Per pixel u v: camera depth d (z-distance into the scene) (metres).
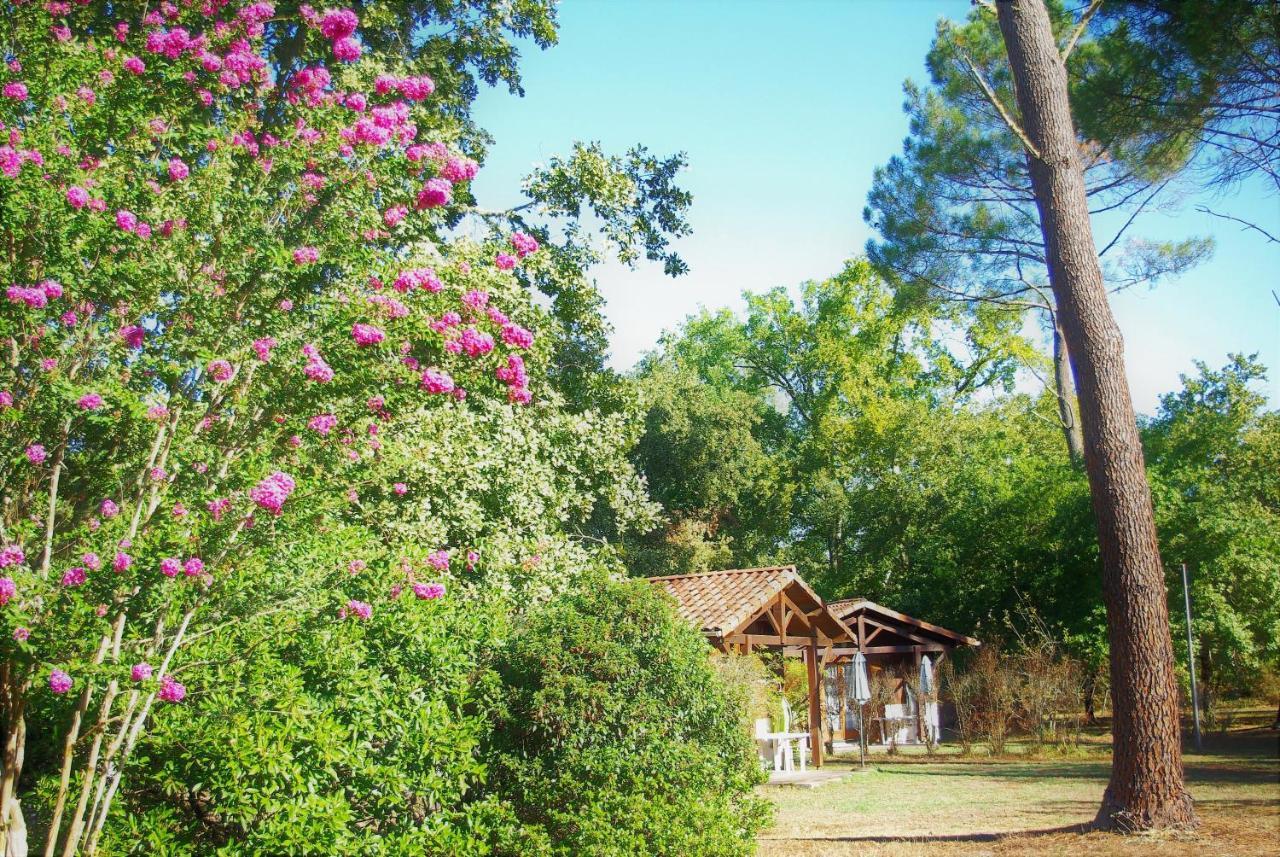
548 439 12.49
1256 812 9.50
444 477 9.66
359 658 5.47
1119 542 9.12
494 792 6.73
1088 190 20.11
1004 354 36.78
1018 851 8.38
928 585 27.55
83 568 4.38
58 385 4.67
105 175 5.37
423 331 5.68
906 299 24.70
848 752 21.70
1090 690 22.17
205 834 5.48
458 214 12.88
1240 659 21.58
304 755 5.11
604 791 6.67
